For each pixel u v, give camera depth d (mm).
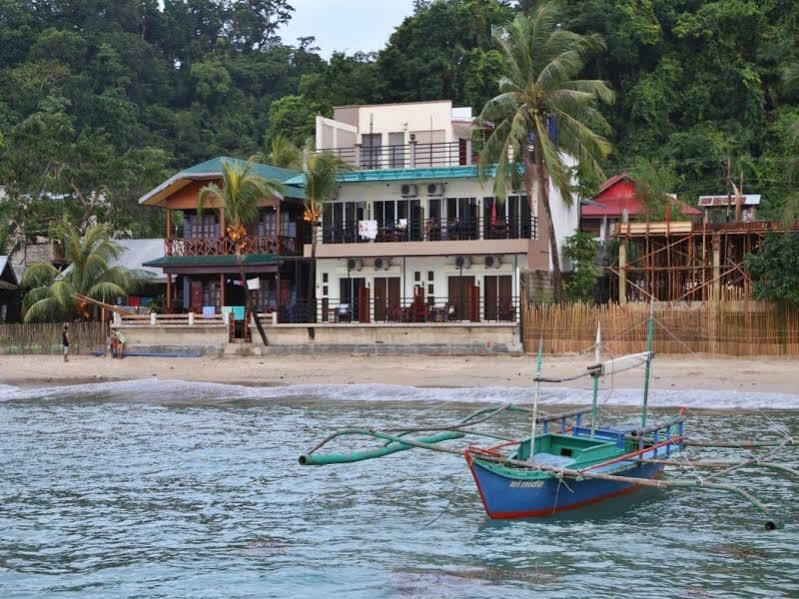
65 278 61250
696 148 89500
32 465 29297
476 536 21422
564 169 51438
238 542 21344
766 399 38094
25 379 50375
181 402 42906
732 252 51219
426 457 30000
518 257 53312
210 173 58719
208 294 60500
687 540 21078
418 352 51625
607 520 22688
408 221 55688
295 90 152500
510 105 51188
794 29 97188
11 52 134375
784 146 88250
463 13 95375
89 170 76000
